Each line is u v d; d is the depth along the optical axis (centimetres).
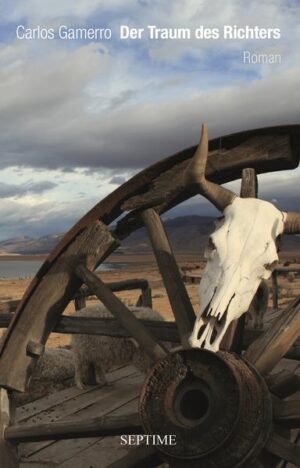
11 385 369
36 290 380
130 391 594
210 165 348
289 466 371
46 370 619
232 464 265
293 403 293
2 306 523
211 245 313
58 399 564
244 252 300
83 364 612
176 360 286
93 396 575
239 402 264
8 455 357
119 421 319
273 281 1115
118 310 355
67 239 377
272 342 310
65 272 376
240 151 344
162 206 365
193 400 287
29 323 376
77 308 671
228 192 321
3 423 362
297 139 339
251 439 267
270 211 313
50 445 441
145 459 306
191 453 268
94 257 372
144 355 591
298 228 315
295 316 317
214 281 296
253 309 664
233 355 291
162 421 279
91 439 452
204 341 291
